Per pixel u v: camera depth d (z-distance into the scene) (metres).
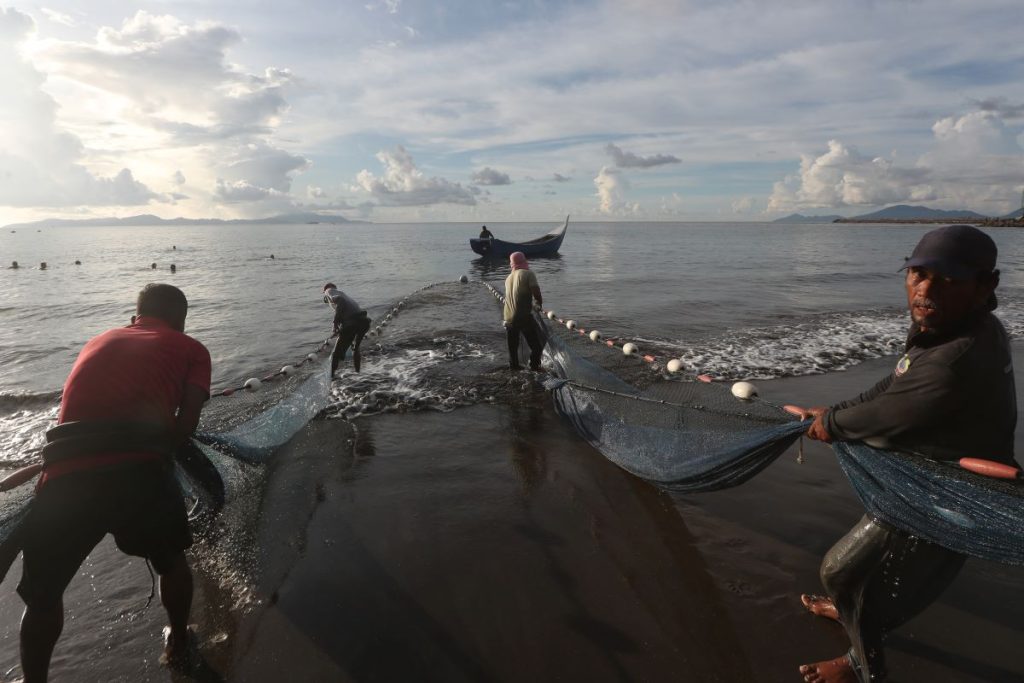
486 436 5.39
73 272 25.75
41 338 10.71
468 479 4.49
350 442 5.26
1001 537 1.85
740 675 2.53
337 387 6.90
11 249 49.78
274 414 4.58
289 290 17.53
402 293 16.83
